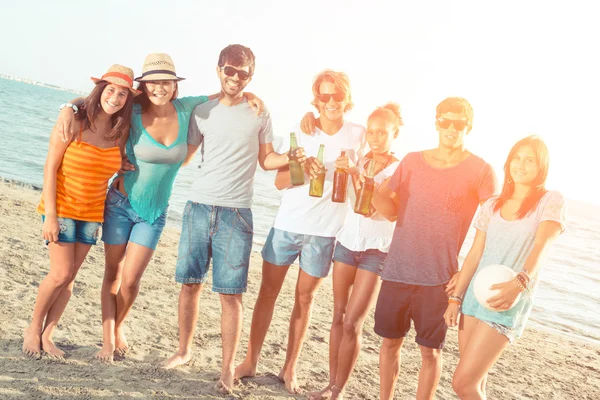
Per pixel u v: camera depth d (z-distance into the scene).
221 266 3.71
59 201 3.57
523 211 2.95
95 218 3.70
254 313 4.05
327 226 3.84
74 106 3.51
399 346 3.50
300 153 3.68
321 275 3.87
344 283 3.80
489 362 2.93
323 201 3.83
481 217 3.12
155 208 3.79
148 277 6.61
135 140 3.67
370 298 3.66
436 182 3.25
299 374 4.38
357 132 3.94
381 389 3.54
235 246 3.71
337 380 3.75
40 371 3.54
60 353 3.82
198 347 4.55
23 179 14.88
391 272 3.34
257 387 3.93
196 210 3.75
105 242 3.83
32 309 4.65
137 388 3.55
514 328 2.90
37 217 8.87
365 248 3.65
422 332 3.30
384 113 3.69
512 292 2.82
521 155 2.93
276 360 4.59
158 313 5.31
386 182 3.45
